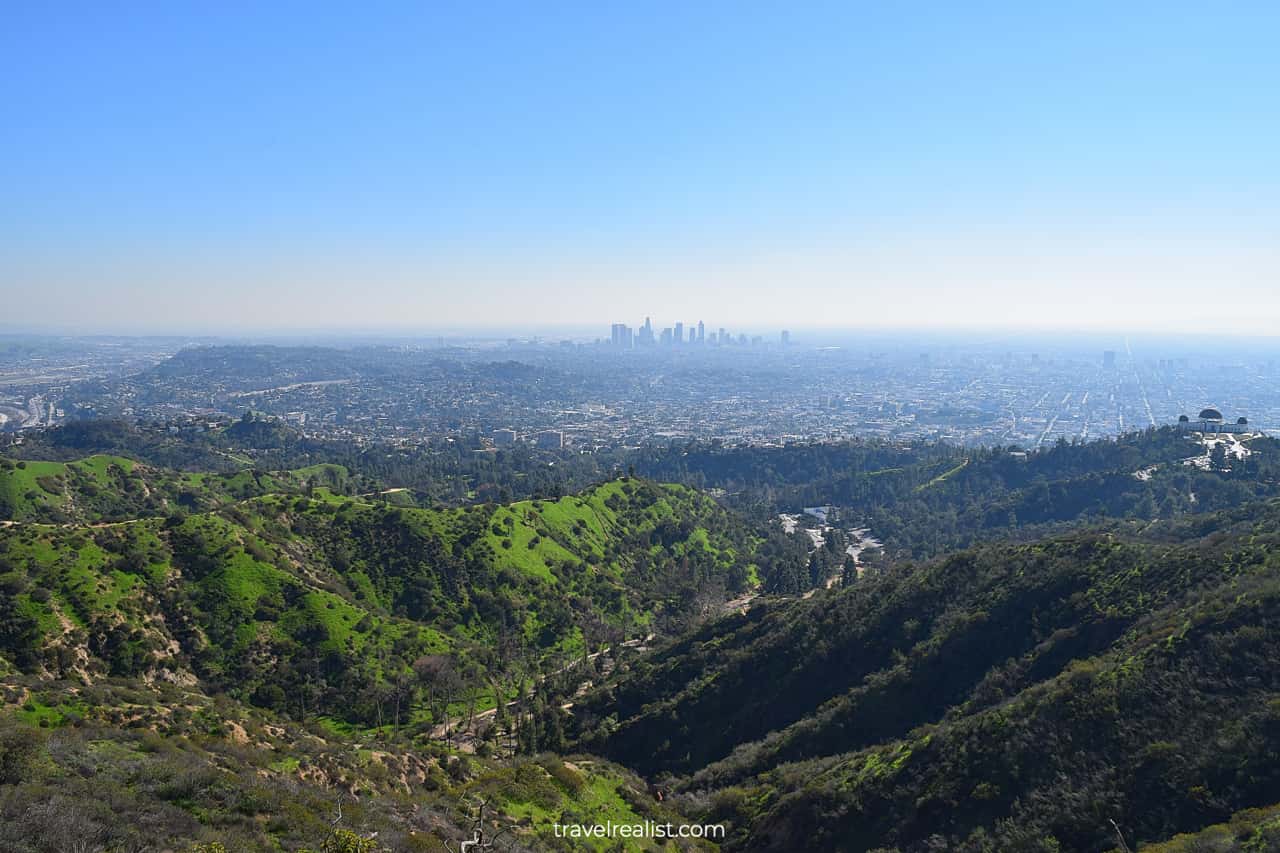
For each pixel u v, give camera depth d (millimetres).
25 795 20609
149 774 24969
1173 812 28500
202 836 21594
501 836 30906
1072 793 31328
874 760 41406
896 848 34156
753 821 41344
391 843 25266
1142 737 32250
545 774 42125
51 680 39719
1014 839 30625
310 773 33781
